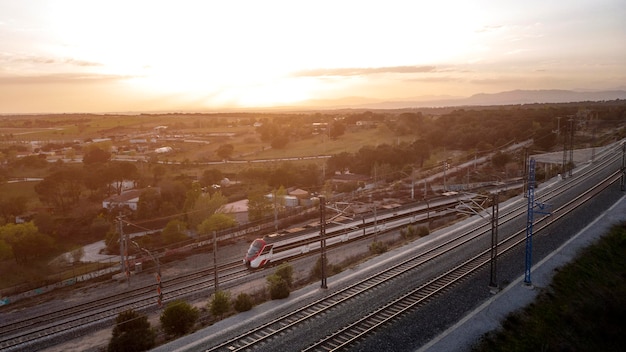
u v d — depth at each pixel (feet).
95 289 158.51
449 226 195.62
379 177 338.95
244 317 109.91
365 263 149.79
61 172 289.12
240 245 202.18
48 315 134.92
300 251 173.17
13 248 195.42
